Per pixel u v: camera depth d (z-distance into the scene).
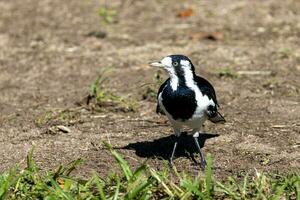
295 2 19.95
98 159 10.37
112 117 12.46
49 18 19.44
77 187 8.93
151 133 11.62
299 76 14.52
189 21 18.94
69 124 12.12
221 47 16.75
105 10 19.77
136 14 19.69
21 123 12.27
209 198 8.63
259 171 9.75
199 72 14.98
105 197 8.66
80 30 18.44
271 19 18.73
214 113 9.88
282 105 12.79
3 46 17.30
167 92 9.70
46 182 9.25
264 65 15.36
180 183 8.91
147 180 8.90
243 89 13.81
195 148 10.85
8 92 14.14
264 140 11.06
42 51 16.88
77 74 15.20
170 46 16.95
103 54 16.55
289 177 9.21
